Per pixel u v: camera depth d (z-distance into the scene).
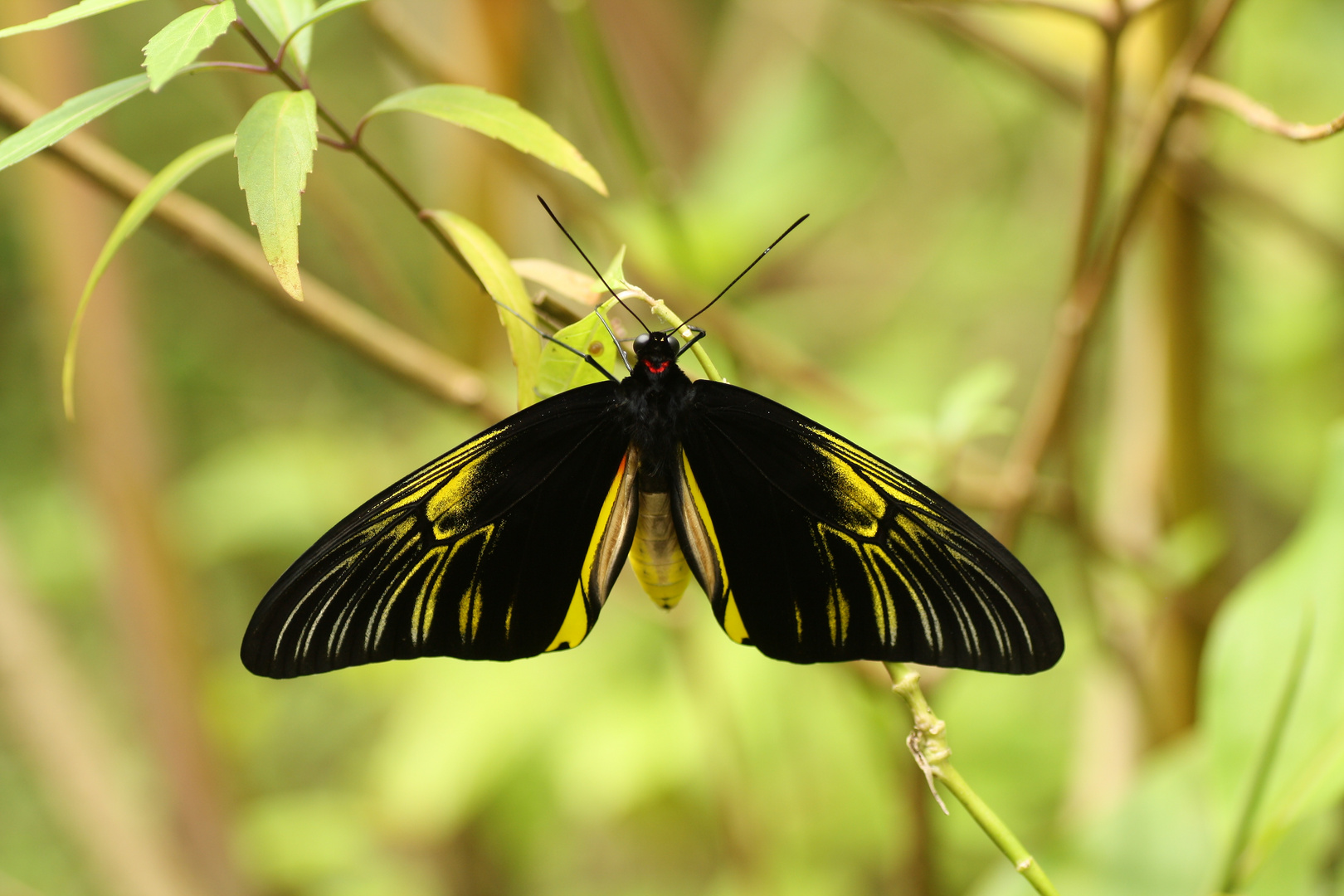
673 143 2.13
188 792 1.69
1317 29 1.95
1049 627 1.41
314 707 2.48
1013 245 2.34
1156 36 1.56
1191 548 1.56
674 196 1.58
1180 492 1.58
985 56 1.61
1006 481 1.54
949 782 1.41
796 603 1.43
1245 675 1.46
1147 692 1.57
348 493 2.16
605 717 1.82
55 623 2.15
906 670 1.42
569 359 1.43
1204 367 1.57
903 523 1.42
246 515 2.12
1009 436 2.30
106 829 1.62
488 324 1.60
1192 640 1.57
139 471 1.62
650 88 2.13
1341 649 1.46
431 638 1.43
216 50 1.58
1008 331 2.36
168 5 2.55
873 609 1.42
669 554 1.44
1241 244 1.59
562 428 1.44
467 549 1.43
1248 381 2.03
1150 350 1.58
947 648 1.42
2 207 2.39
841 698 1.61
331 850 1.98
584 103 2.00
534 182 1.58
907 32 2.36
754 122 1.73
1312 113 1.99
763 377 1.59
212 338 2.71
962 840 1.72
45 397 2.44
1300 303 1.96
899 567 1.42
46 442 2.44
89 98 1.40
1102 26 1.48
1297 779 1.45
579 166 1.40
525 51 1.59
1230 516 1.65
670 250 1.60
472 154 1.58
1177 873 1.48
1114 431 1.60
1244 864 1.44
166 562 1.65
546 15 1.91
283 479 2.15
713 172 1.74
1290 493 2.05
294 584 1.42
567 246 1.62
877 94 2.46
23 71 1.57
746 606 1.43
